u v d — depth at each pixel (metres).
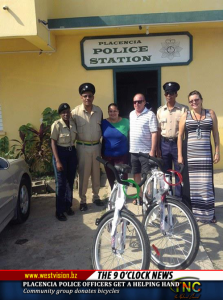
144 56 6.36
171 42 6.31
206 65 6.41
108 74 6.46
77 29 5.82
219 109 6.53
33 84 6.55
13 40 6.35
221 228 4.07
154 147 4.32
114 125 4.64
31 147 6.56
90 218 4.65
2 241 4.09
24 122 6.67
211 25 5.98
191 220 3.04
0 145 6.53
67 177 4.74
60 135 4.47
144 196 3.65
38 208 5.25
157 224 3.51
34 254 3.72
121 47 6.34
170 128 4.39
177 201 3.14
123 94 8.61
